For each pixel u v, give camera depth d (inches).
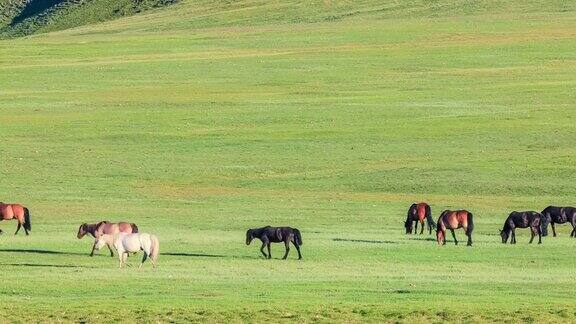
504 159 2994.6
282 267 1565.0
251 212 2321.6
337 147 3225.9
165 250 1750.7
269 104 4013.3
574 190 2608.3
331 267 1569.9
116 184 2731.3
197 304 1237.7
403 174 2822.3
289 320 1168.8
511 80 4468.5
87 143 3334.2
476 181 2719.0
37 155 3137.3
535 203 2459.4
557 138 3309.5
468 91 4237.2
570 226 2149.4
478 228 2108.8
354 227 2110.0
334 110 3870.6
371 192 2637.8
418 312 1197.7
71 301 1263.5
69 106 4030.5
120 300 1268.5
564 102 3966.5
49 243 1843.0
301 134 3442.4
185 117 3774.6
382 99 4087.1
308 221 2191.2
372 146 3235.7
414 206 1999.3
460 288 1378.0
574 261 1646.2
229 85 4458.7
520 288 1382.9
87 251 1744.6
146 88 4414.4
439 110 3843.5
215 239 1900.8
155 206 2415.1
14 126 3624.5
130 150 3221.0
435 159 3031.5
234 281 1428.4
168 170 2920.8
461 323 1162.6
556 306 1232.2
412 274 1505.9
